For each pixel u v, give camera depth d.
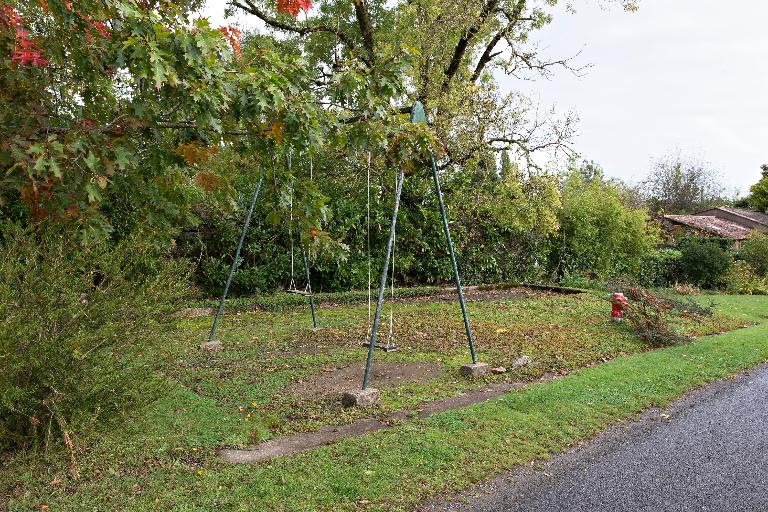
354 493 3.54
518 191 13.52
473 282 15.88
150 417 4.79
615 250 18.72
